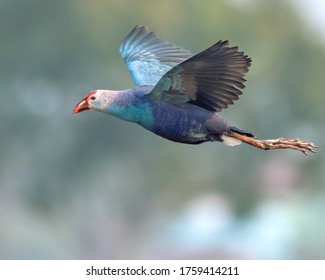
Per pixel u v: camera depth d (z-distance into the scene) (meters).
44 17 33.09
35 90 33.56
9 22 33.03
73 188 34.00
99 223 34.84
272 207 32.34
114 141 33.62
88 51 33.16
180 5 34.47
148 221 34.84
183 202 34.72
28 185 34.03
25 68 33.22
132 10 33.84
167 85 11.20
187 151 34.31
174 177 34.44
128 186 34.38
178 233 30.88
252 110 34.81
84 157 33.66
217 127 11.30
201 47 34.34
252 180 34.69
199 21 34.44
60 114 33.50
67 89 33.41
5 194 34.28
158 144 33.94
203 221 31.77
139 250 34.88
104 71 33.22
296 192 34.75
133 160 33.94
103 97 11.45
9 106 33.34
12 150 33.62
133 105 11.38
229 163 34.66
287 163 35.00
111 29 33.38
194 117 11.27
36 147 33.62
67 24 33.12
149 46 12.49
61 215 34.50
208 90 11.18
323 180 35.00
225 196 34.62
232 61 10.91
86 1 33.41
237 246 28.09
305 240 25.89
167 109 11.30
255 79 35.19
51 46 33.06
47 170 33.72
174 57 12.41
